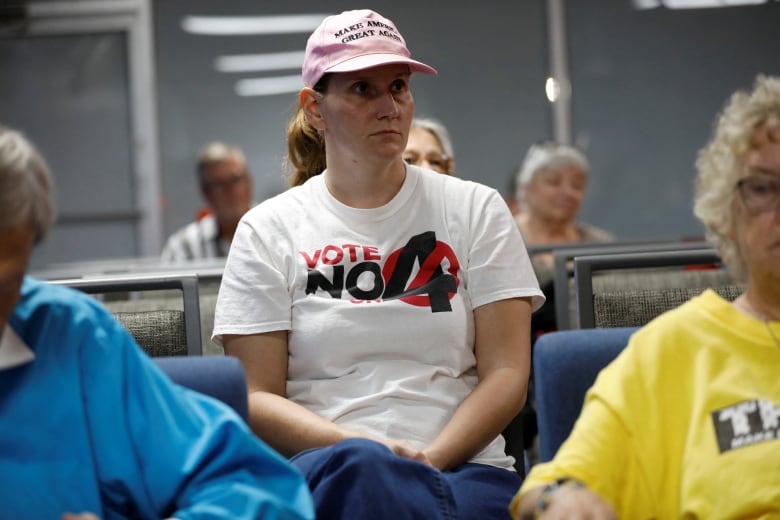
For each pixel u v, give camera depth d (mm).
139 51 9242
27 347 2160
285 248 3240
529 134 9203
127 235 9273
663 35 9164
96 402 2172
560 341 2668
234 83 9203
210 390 2484
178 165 9250
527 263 3238
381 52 3215
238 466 2186
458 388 3115
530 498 2219
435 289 3143
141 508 2184
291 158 3729
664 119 9188
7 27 9297
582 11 9188
